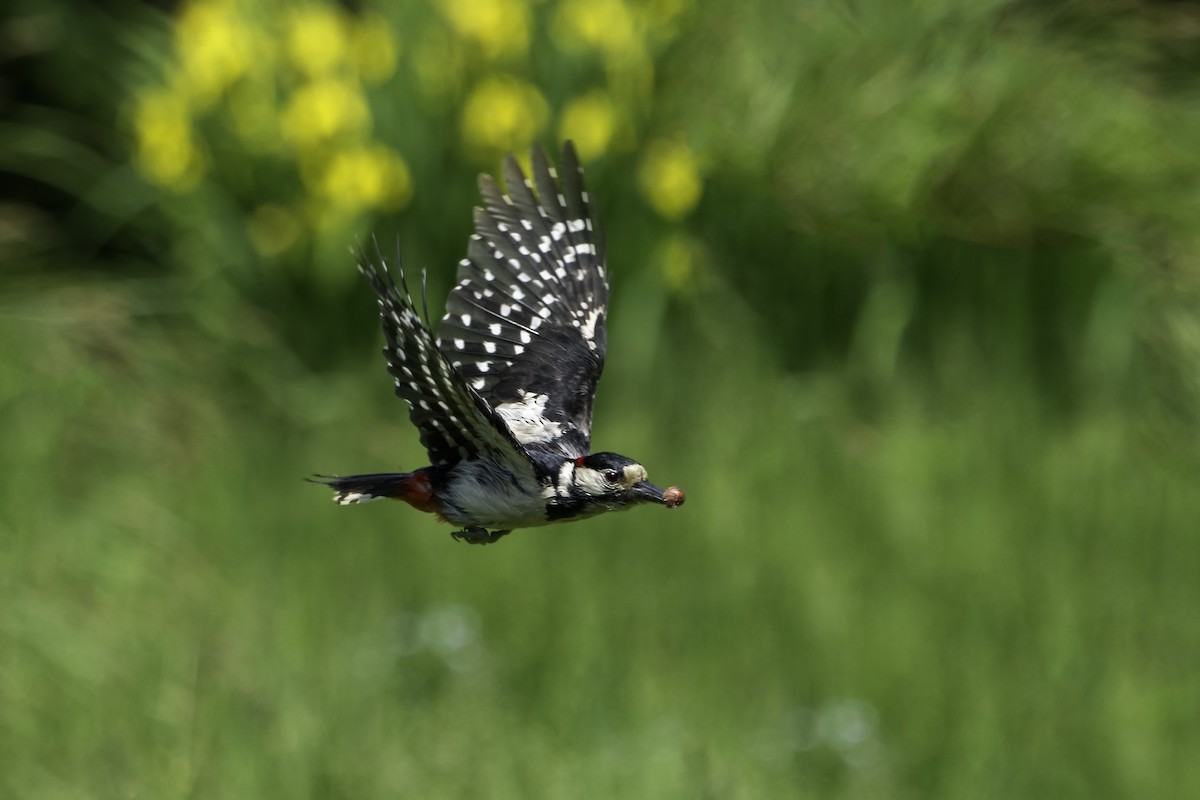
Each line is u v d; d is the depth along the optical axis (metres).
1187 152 13.75
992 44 14.04
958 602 10.34
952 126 13.58
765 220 13.40
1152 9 14.52
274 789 8.20
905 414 12.72
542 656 9.53
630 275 13.04
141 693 9.00
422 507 6.21
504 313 7.06
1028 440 12.18
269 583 10.27
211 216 13.05
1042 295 13.42
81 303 12.77
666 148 13.25
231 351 12.70
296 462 11.83
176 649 9.43
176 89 13.23
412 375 5.79
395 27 13.59
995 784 8.66
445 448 6.19
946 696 9.35
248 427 12.28
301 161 13.02
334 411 12.43
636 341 12.78
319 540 10.76
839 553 10.89
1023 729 9.15
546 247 7.23
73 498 10.87
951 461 11.86
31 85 14.91
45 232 13.97
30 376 11.59
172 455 11.66
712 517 11.02
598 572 10.50
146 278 13.40
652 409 12.55
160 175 12.97
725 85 13.77
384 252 13.07
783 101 13.61
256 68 13.33
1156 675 9.74
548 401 6.82
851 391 13.10
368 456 11.97
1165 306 13.07
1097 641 9.95
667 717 8.88
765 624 10.00
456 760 8.41
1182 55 14.43
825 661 9.70
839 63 13.81
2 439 10.85
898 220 13.34
